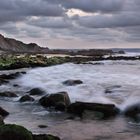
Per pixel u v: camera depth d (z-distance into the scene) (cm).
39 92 2034
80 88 2172
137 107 1505
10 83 2694
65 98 1623
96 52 12744
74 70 3772
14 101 1836
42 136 966
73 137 1100
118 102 1645
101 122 1327
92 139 1077
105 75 3014
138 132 1170
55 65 4850
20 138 866
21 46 16088
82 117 1417
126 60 6675
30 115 1476
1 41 14950
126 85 2212
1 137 863
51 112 1538
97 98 1802
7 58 5484
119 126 1258
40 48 16912
